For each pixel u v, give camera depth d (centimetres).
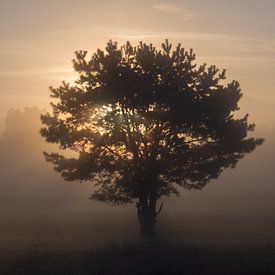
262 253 2566
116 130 3716
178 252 2630
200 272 2133
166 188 3719
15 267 2352
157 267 2234
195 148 3712
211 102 3656
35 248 2862
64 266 2317
